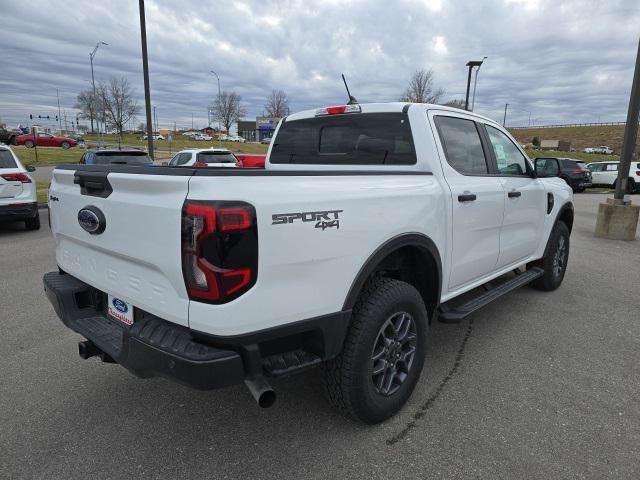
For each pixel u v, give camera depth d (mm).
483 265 3953
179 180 2096
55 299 2941
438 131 3488
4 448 2664
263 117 85125
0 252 7570
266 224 2125
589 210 15156
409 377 3014
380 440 2764
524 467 2529
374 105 3664
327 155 3990
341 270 2463
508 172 4410
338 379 2641
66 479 2428
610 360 3840
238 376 2152
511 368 3686
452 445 2715
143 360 2240
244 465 2545
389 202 2762
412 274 3334
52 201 3150
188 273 2086
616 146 98500
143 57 16250
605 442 2750
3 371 3566
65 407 3090
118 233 2436
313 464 2553
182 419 2969
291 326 2287
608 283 6137
